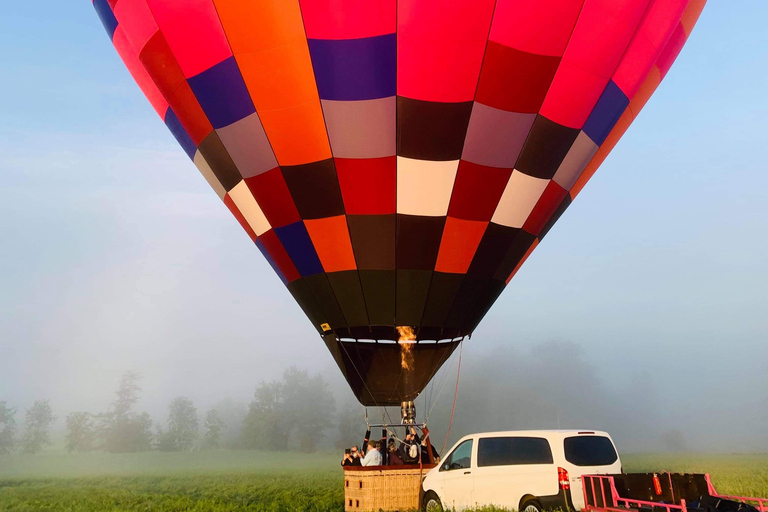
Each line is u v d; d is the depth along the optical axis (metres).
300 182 10.89
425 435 11.10
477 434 9.29
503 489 8.47
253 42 10.12
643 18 10.64
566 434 8.33
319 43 9.95
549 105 10.70
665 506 6.62
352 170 10.70
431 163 10.61
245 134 10.89
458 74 10.08
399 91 10.18
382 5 9.64
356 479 10.21
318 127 10.52
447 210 10.91
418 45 9.85
